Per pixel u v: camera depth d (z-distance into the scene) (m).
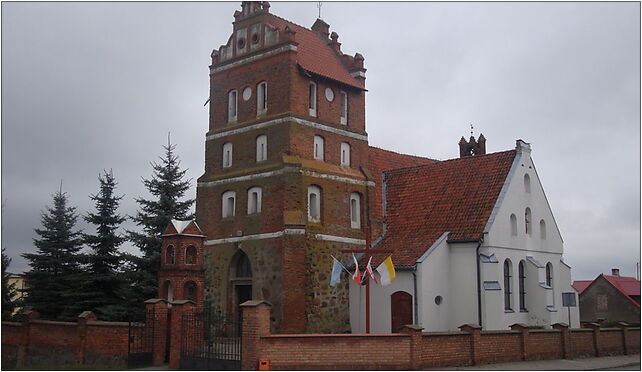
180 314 30.28
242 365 27.12
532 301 41.44
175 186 51.34
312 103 42.12
